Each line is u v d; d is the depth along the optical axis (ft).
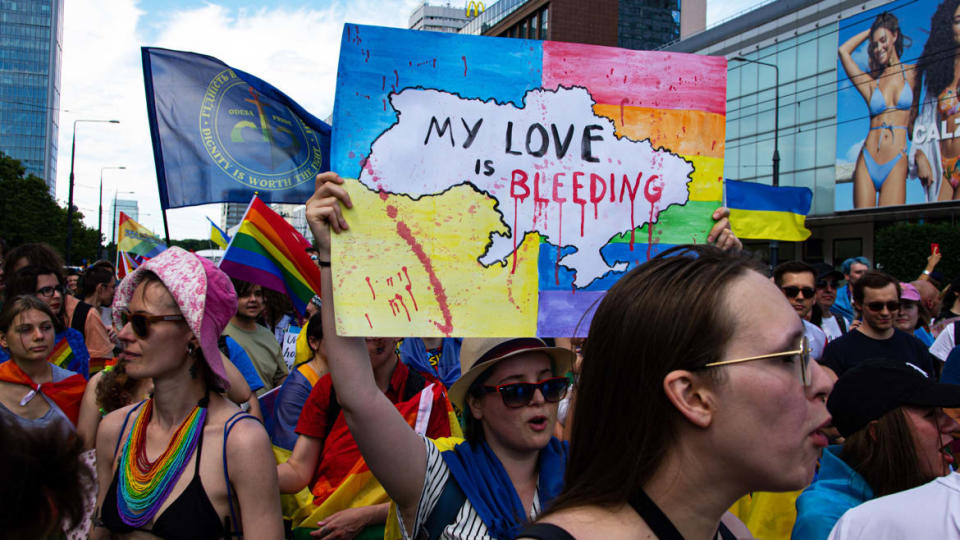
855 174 96.02
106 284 22.99
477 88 6.57
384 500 9.40
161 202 14.30
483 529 6.24
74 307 16.72
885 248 79.20
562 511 3.45
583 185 6.72
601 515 3.35
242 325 15.43
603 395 3.54
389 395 10.69
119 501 6.61
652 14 184.44
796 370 3.31
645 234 6.84
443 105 6.48
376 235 6.17
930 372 14.20
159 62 14.53
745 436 3.20
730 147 115.34
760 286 3.39
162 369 6.70
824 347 15.07
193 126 14.51
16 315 10.73
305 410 10.02
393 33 6.42
